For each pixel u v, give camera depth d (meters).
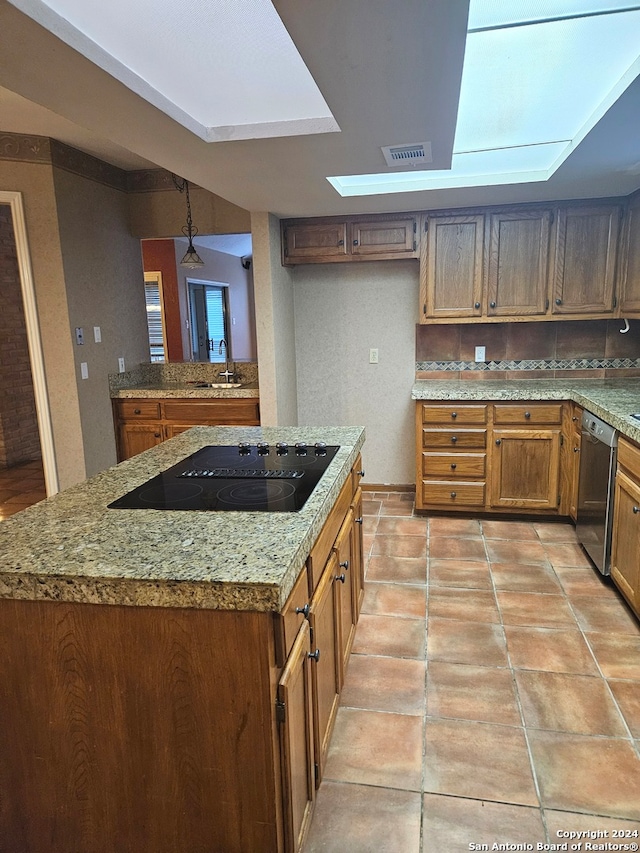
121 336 4.41
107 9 1.41
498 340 4.30
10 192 3.54
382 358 4.54
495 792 1.77
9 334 5.66
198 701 1.29
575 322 4.15
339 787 1.80
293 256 4.14
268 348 4.05
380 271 4.42
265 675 1.25
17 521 1.58
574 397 3.56
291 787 1.36
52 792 1.41
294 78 1.80
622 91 1.88
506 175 3.19
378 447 4.69
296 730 1.43
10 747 1.39
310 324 4.60
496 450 3.84
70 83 1.68
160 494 1.80
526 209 3.77
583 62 1.78
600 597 2.90
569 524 3.88
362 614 2.80
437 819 1.68
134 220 4.48
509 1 1.44
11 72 1.61
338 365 4.62
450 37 1.44
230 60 1.67
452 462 3.92
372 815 1.70
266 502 1.69
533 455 3.80
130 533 1.47
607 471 2.93
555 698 2.18
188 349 6.37
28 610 1.31
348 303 4.52
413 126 2.08
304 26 1.37
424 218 3.91
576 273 3.79
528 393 3.70
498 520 3.98
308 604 1.56
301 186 3.04
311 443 2.42
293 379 4.60
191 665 1.27
